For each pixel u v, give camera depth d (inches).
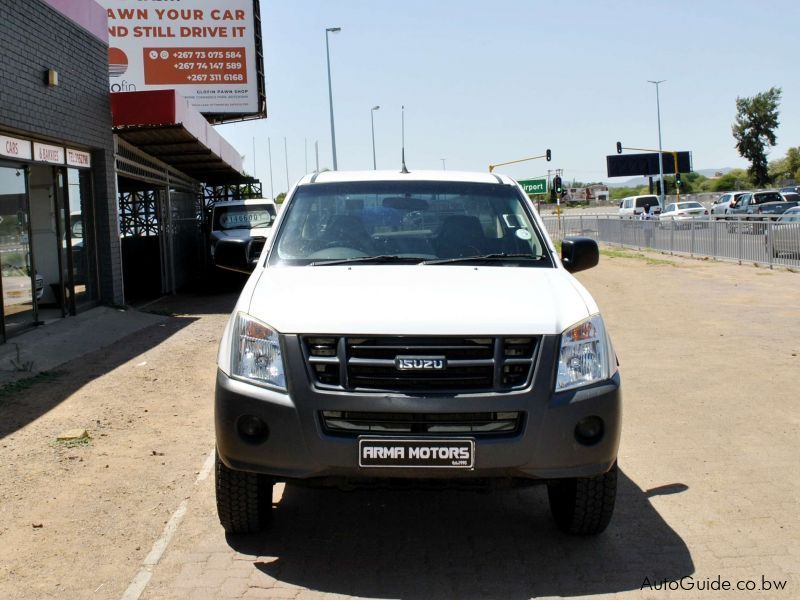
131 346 415.5
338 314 157.8
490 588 154.4
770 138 3383.4
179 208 812.0
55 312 464.1
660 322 476.1
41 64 427.2
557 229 1467.8
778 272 719.7
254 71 987.9
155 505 197.5
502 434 152.9
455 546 174.9
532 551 171.5
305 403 152.3
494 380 153.3
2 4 379.9
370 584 156.3
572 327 159.5
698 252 910.4
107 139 537.0
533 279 180.5
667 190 4357.8
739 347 390.9
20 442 244.4
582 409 154.5
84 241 514.0
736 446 239.3
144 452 238.2
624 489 206.1
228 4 979.3
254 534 179.9
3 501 197.9
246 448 155.6
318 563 165.9
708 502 196.4
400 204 212.4
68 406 288.2
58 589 154.6
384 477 154.3
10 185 409.4
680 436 249.9
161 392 312.8
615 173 3772.1
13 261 409.4
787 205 1326.3
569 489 171.5
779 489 204.1
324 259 195.9
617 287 655.1
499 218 210.7
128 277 723.4
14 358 359.9
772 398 293.6
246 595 151.5
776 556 166.4
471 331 154.0
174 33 979.3
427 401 150.6
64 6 461.4
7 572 161.3
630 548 171.9
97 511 193.0
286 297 167.2
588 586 154.8
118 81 976.3
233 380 158.9
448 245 201.3
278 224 207.5
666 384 318.3
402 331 153.8
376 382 153.0
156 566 163.6
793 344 394.6
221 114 994.7
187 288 795.4
